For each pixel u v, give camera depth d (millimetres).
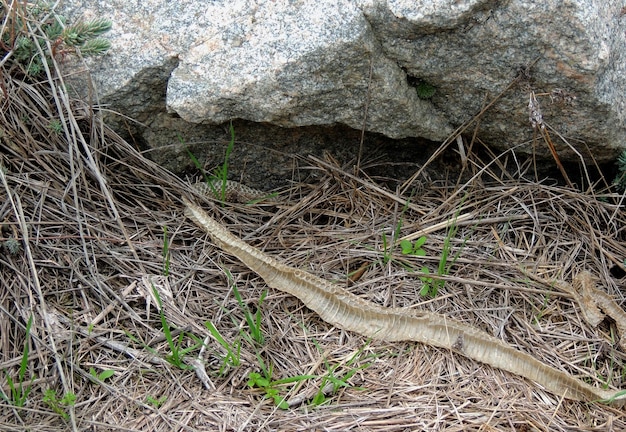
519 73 1346
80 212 1344
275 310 1320
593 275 1401
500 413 1210
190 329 1262
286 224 1451
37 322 1231
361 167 1517
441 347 1279
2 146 1341
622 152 1438
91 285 1272
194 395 1200
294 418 1177
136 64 1372
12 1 1333
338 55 1320
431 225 1446
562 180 1522
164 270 1327
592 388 1236
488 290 1360
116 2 1395
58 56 1375
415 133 1433
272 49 1331
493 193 1479
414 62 1353
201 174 1502
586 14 1295
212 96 1345
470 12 1290
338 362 1260
